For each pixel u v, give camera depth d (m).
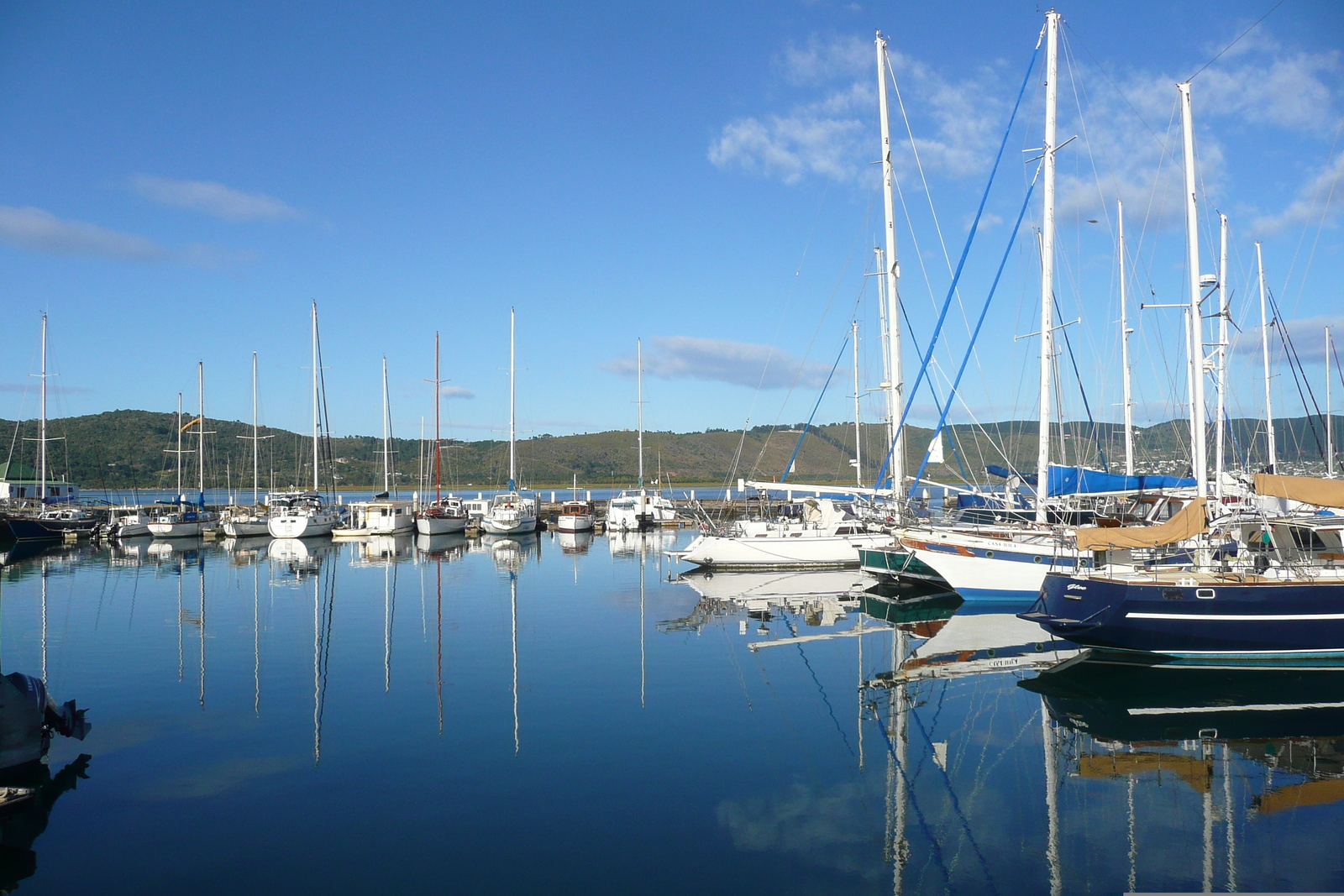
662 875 8.34
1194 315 21.08
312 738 12.47
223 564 38.44
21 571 35.56
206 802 10.07
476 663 17.44
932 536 24.98
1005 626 21.69
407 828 9.37
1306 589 15.75
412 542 51.75
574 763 11.41
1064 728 12.91
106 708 14.11
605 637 20.38
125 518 54.38
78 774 11.01
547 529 65.38
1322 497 16.14
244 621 22.73
